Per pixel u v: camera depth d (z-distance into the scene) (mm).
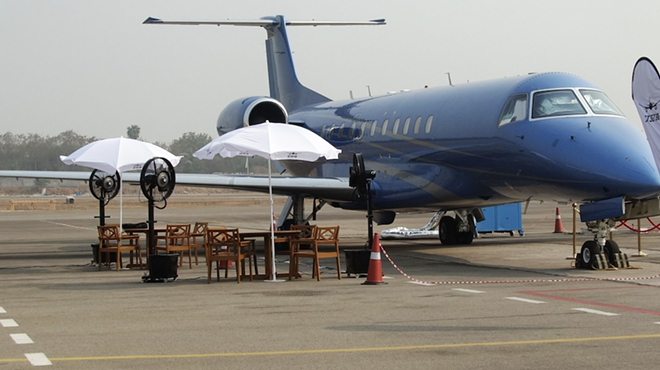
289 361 7062
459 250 20000
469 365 6863
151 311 10008
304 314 9664
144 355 7324
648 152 13906
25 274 15188
